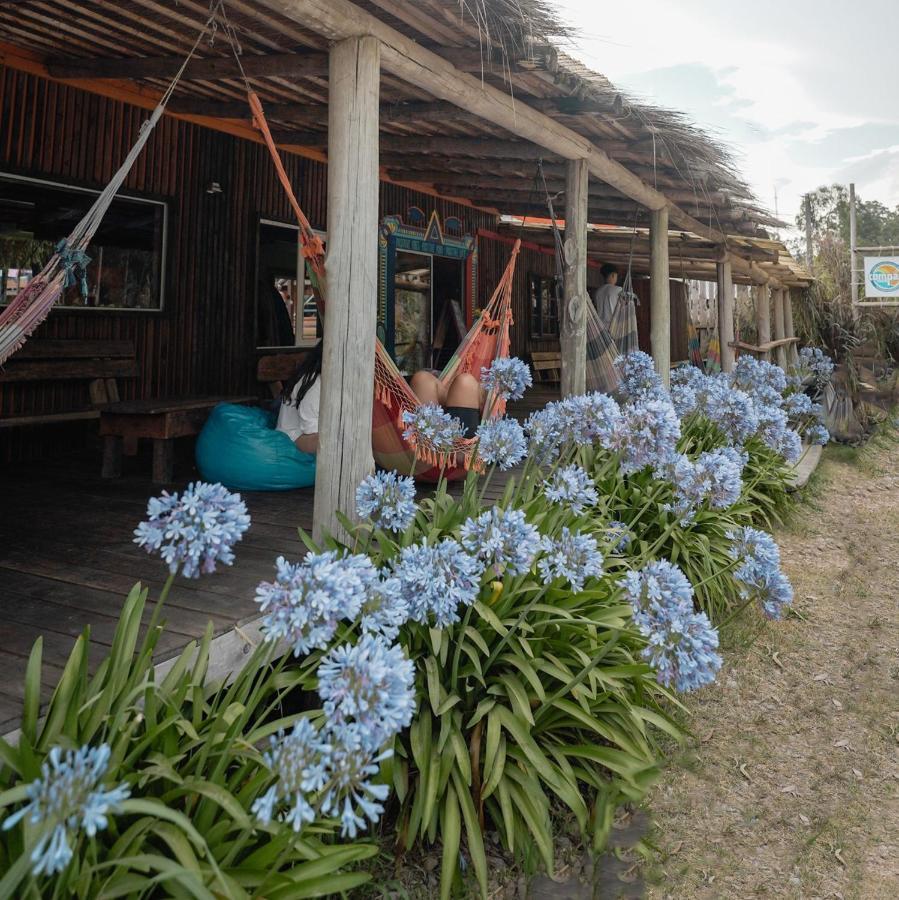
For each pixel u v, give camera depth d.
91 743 1.92
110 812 1.54
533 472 3.48
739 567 3.13
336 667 1.70
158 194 5.90
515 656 2.72
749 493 5.80
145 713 1.91
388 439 4.04
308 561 1.84
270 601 1.79
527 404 9.06
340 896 2.29
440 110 4.96
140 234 5.85
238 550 3.46
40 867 1.22
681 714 3.61
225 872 1.79
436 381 4.27
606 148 5.43
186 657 2.19
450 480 4.65
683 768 3.21
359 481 3.24
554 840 2.70
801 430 8.55
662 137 5.11
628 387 5.83
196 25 3.88
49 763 1.65
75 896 1.62
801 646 4.39
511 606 2.87
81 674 1.91
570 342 5.47
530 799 2.49
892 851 2.77
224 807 1.76
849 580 5.36
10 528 3.74
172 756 1.92
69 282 2.87
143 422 4.68
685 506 3.26
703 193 6.57
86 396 5.72
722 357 9.54
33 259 5.14
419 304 8.73
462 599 2.33
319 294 3.42
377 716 1.63
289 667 2.88
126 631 2.05
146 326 5.95
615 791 2.60
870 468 8.63
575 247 5.43
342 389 3.21
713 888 2.55
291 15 2.97
